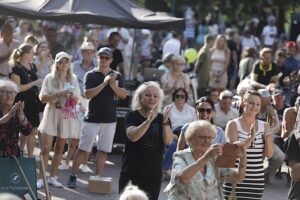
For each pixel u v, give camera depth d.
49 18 23.69
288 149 18.52
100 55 20.17
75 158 20.44
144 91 14.99
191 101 26.53
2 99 16.12
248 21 63.38
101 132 20.36
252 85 27.84
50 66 24.97
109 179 20.11
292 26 48.28
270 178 22.77
